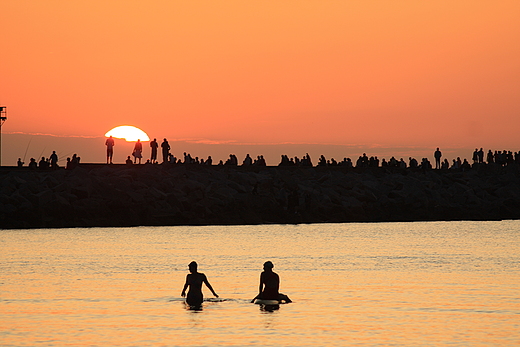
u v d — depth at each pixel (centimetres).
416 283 12200
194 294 10088
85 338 7944
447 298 10575
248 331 8262
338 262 15775
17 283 12275
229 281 12638
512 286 11819
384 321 8844
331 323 8712
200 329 8375
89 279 12825
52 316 9206
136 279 12850
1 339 7900
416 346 7575
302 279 12781
